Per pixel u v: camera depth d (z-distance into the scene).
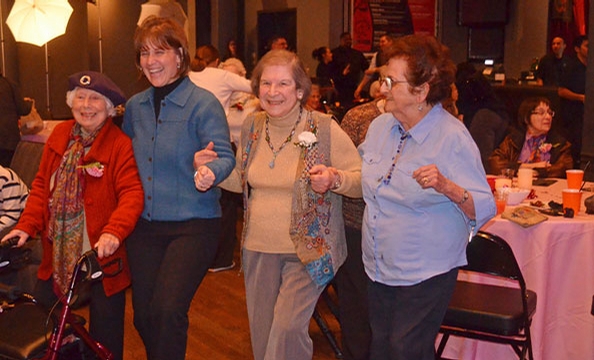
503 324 3.05
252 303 2.95
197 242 2.97
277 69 2.81
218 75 5.09
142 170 3.01
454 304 3.17
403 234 2.52
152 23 2.98
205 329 4.29
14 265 3.01
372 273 2.65
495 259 3.06
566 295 3.48
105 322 3.10
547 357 3.53
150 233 3.03
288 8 12.99
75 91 3.03
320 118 2.88
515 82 11.14
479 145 5.09
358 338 3.24
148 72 3.00
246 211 2.94
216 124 2.97
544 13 11.81
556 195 4.11
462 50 13.23
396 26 12.73
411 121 2.53
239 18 13.76
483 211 2.44
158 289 2.88
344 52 11.47
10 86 6.02
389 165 2.57
